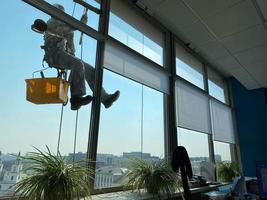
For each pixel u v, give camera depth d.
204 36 3.65
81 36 2.19
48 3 1.91
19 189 1.22
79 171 1.39
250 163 5.11
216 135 4.44
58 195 1.19
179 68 3.71
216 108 4.80
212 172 3.54
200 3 2.88
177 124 3.26
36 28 1.74
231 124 5.38
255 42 3.75
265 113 5.22
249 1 2.81
